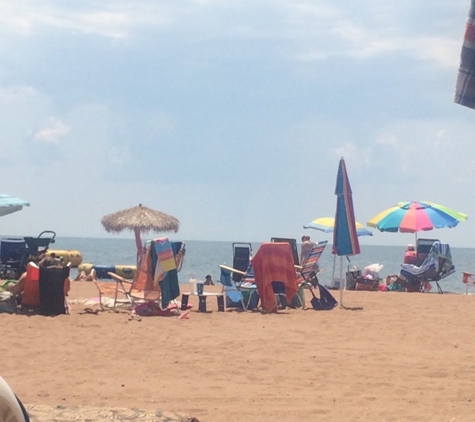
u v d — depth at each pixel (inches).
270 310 552.4
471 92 181.8
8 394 181.8
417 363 362.6
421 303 616.4
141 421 239.6
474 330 468.8
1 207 613.6
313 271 590.2
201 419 266.8
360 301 630.5
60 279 502.6
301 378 332.5
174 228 785.6
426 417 268.8
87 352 386.6
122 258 2721.5
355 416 271.3
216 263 2479.1
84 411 248.1
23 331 438.6
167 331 449.1
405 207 886.4
